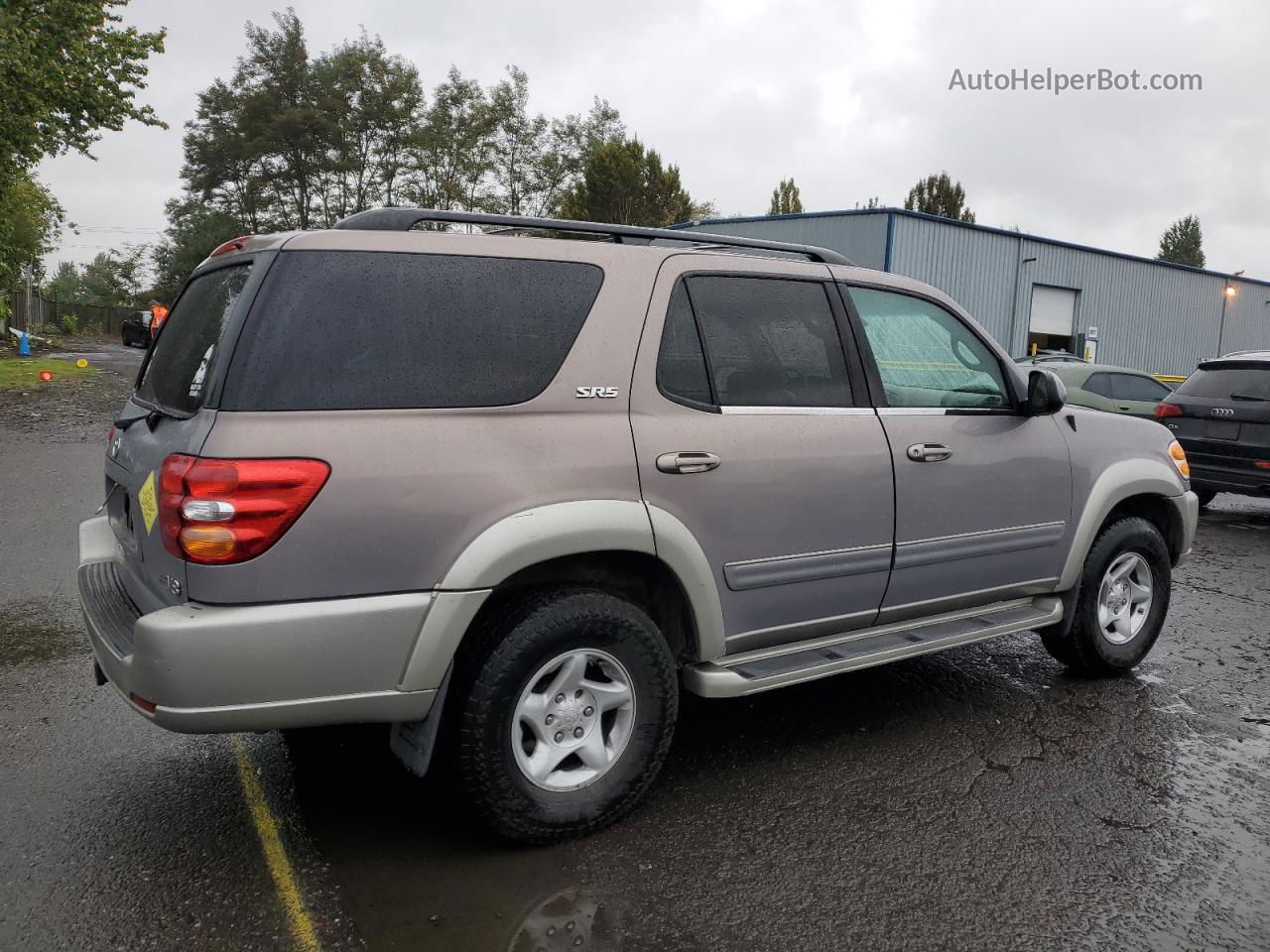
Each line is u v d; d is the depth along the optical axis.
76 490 8.30
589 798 2.92
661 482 2.98
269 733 3.70
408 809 3.12
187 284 3.41
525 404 2.80
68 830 2.92
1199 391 9.72
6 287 30.67
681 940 2.45
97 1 21.41
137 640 2.40
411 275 2.72
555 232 3.22
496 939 2.43
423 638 2.59
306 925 2.46
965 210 68.94
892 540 3.58
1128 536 4.47
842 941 2.48
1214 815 3.24
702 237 3.42
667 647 3.02
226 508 2.37
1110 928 2.57
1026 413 4.00
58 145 21.55
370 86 62.62
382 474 2.53
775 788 3.35
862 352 3.61
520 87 63.66
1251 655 5.07
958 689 4.41
